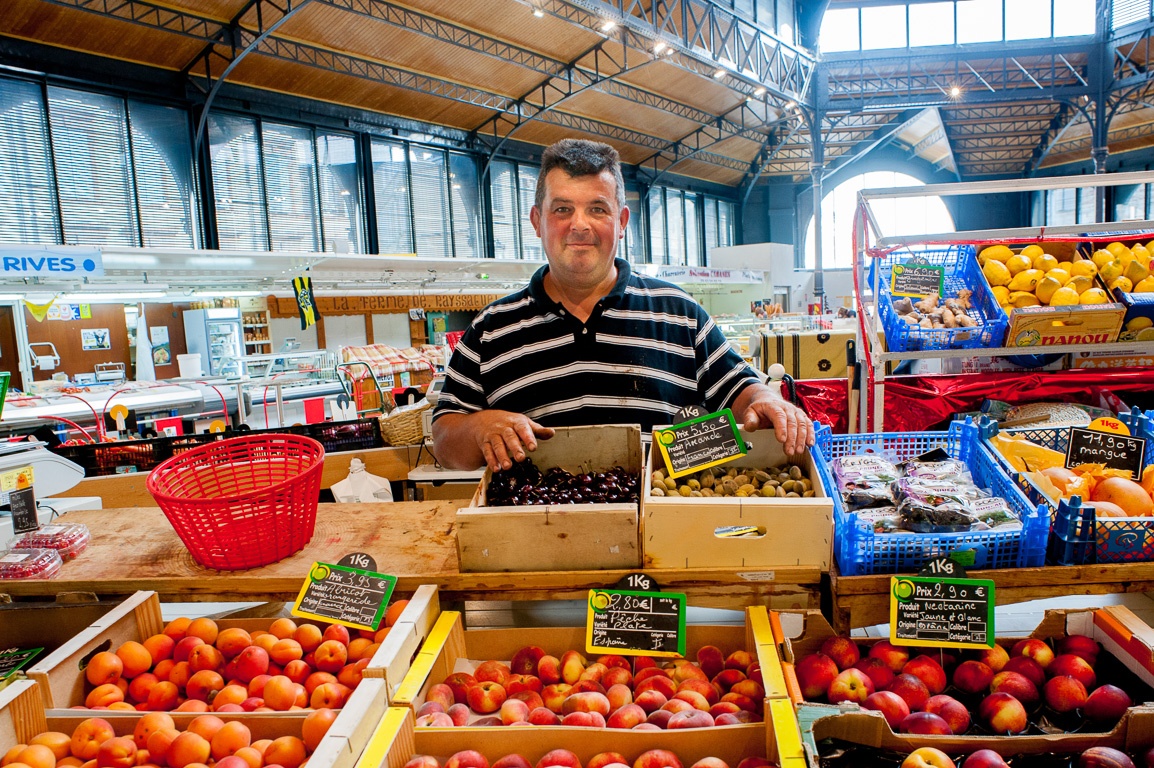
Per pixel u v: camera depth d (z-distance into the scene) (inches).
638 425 57.6
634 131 610.5
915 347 99.9
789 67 569.9
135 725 40.3
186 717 40.5
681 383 64.7
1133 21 563.5
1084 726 39.2
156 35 324.5
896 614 43.1
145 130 340.8
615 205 58.4
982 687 41.6
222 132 370.3
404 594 49.3
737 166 754.2
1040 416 91.7
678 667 44.8
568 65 470.6
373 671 38.7
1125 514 50.0
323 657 45.0
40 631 49.8
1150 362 109.2
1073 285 98.7
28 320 276.8
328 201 421.4
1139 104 591.8
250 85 377.7
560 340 63.0
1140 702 40.1
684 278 486.9
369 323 425.7
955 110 665.6
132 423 135.8
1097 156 596.1
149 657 46.8
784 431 51.9
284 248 400.2
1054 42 591.2
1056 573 44.7
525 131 535.2
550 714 39.9
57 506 73.4
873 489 51.4
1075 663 41.4
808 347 168.7
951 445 62.5
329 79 400.5
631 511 46.1
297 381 191.0
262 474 57.8
